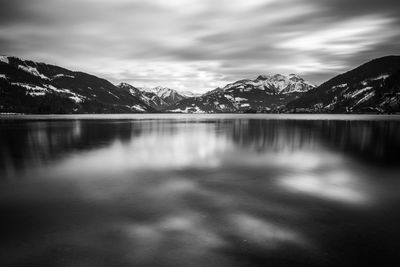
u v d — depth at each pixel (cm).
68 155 4181
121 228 1577
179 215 1775
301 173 3014
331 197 2162
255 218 1723
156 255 1295
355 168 3259
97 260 1258
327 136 7081
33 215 1783
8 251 1338
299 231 1537
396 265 1220
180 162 3650
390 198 2139
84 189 2381
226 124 13400
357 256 1286
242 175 2912
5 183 2584
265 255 1291
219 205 1967
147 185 2516
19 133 7750
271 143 5656
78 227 1595
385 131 8556
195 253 1309
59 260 1259
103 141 5969
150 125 12306
